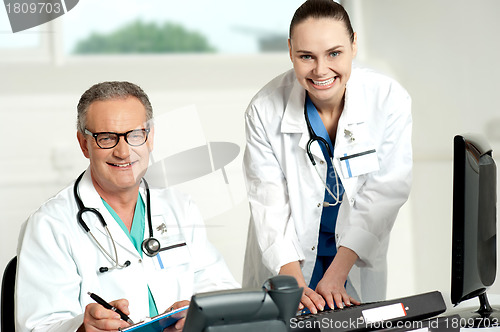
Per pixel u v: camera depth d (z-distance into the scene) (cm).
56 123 390
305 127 195
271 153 201
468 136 146
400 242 407
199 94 409
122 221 165
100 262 160
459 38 402
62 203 162
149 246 162
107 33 412
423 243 408
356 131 193
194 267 170
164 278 164
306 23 166
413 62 416
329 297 170
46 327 146
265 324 96
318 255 205
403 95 196
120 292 160
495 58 394
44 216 157
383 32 420
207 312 92
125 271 161
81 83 399
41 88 392
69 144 391
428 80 412
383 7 418
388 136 196
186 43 421
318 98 175
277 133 199
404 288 405
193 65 415
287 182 199
